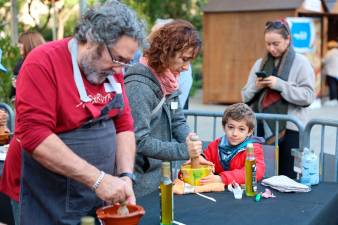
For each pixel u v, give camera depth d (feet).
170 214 6.58
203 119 29.84
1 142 11.19
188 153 7.66
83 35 5.83
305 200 7.73
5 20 24.77
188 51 7.56
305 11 38.11
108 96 6.32
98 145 6.25
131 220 5.77
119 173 6.69
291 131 12.18
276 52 12.62
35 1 26.22
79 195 6.22
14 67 17.69
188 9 44.73
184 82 12.32
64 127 6.03
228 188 8.18
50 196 6.21
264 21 38.11
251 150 7.91
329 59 41.47
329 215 7.69
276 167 10.49
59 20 30.91
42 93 5.81
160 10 41.91
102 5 5.98
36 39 17.22
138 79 7.59
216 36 40.06
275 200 7.72
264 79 12.35
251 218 6.86
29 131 5.78
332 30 46.32
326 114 35.96
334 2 40.73
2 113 11.62
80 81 6.02
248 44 39.06
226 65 40.11
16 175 6.83
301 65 12.49
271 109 12.59
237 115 8.83
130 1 39.29
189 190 7.95
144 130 7.54
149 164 7.91
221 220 6.77
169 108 8.18
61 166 5.80
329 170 11.22
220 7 39.42
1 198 8.83
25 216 6.34
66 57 6.00
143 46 6.12
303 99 12.26
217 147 9.13
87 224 4.53
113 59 5.81
